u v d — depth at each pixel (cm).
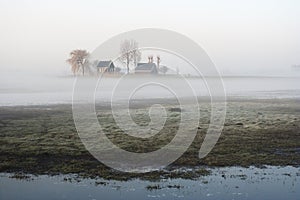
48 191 1723
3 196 1659
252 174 2000
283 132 3152
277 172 2038
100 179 1916
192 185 1812
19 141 2767
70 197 1645
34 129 3262
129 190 1739
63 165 2177
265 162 2242
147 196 1655
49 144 2673
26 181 1883
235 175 1980
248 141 2806
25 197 1648
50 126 3400
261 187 1780
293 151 2517
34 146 2612
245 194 1681
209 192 1708
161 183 1847
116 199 1620
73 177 1950
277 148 2595
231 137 2938
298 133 3111
